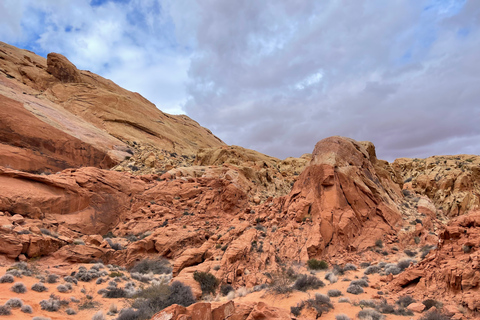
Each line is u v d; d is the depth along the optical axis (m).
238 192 45.06
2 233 23.16
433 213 35.47
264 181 53.88
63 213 32.62
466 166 66.75
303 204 30.08
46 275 21.73
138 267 28.08
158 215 37.72
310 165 33.03
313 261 24.55
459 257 16.17
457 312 13.74
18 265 21.70
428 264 17.47
